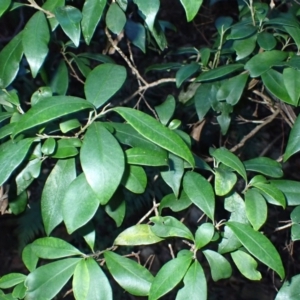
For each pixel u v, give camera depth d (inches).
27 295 31.9
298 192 36.5
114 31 38.7
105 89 32.7
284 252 80.5
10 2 30.9
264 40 40.5
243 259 34.0
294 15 52.7
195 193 33.3
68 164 32.1
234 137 85.3
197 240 31.8
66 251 33.4
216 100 46.8
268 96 55.8
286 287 36.8
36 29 31.9
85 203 28.9
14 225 107.7
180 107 55.4
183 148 28.3
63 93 42.0
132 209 98.9
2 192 44.2
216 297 101.4
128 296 94.4
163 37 45.6
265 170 37.9
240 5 56.7
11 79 35.3
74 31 31.2
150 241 34.0
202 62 47.1
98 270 31.6
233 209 34.5
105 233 101.6
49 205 31.9
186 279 30.7
